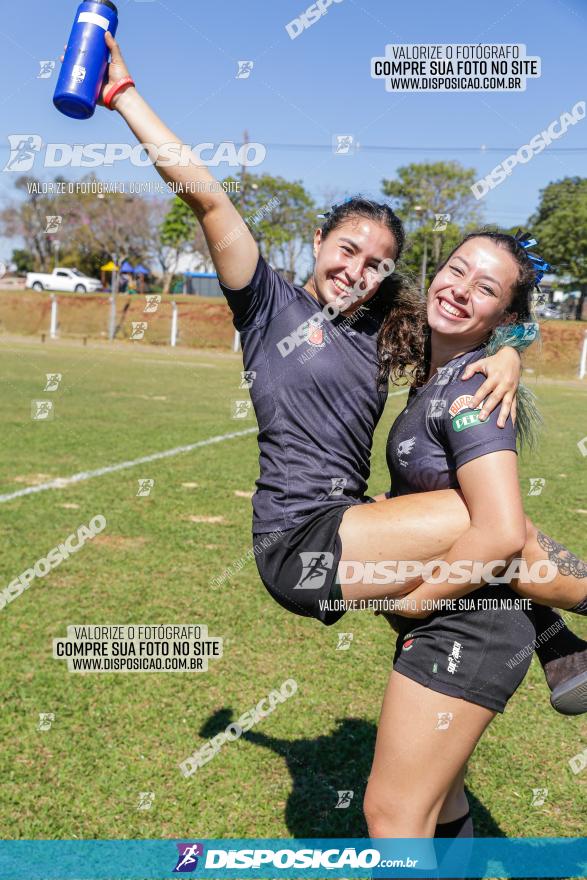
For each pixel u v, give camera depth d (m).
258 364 2.57
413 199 25.69
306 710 3.63
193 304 31.64
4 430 10.67
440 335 2.46
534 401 2.50
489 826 2.89
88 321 31.97
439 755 2.18
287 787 3.05
